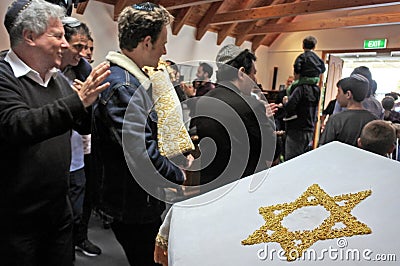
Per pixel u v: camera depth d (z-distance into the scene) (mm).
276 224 942
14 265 1269
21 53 1241
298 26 6848
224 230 927
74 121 1144
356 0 5055
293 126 3479
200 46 6871
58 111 1104
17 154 1205
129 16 1262
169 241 948
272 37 7879
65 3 2141
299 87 3551
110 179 1282
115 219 1310
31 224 1286
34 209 1275
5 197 1222
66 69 2102
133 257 1388
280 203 1063
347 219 960
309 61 3609
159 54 1317
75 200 2184
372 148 1786
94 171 1372
